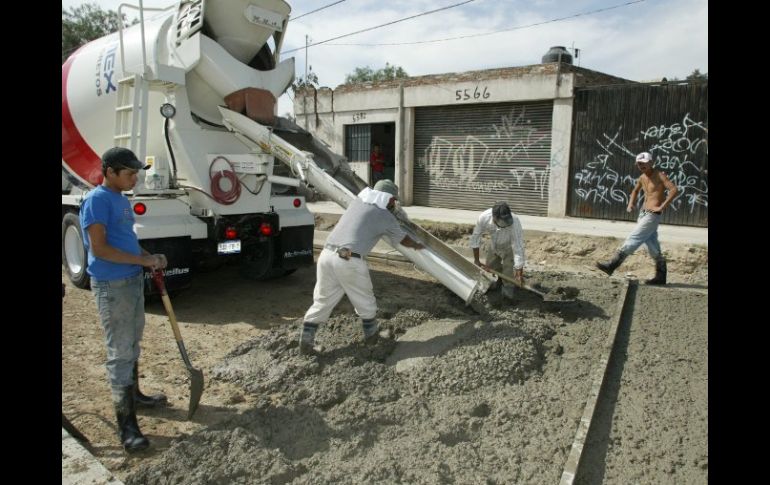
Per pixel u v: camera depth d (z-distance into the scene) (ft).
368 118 54.95
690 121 35.96
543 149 43.73
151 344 17.63
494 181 47.19
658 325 17.56
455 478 10.63
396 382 14.39
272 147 21.16
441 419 12.66
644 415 12.82
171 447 11.43
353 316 18.10
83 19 85.81
